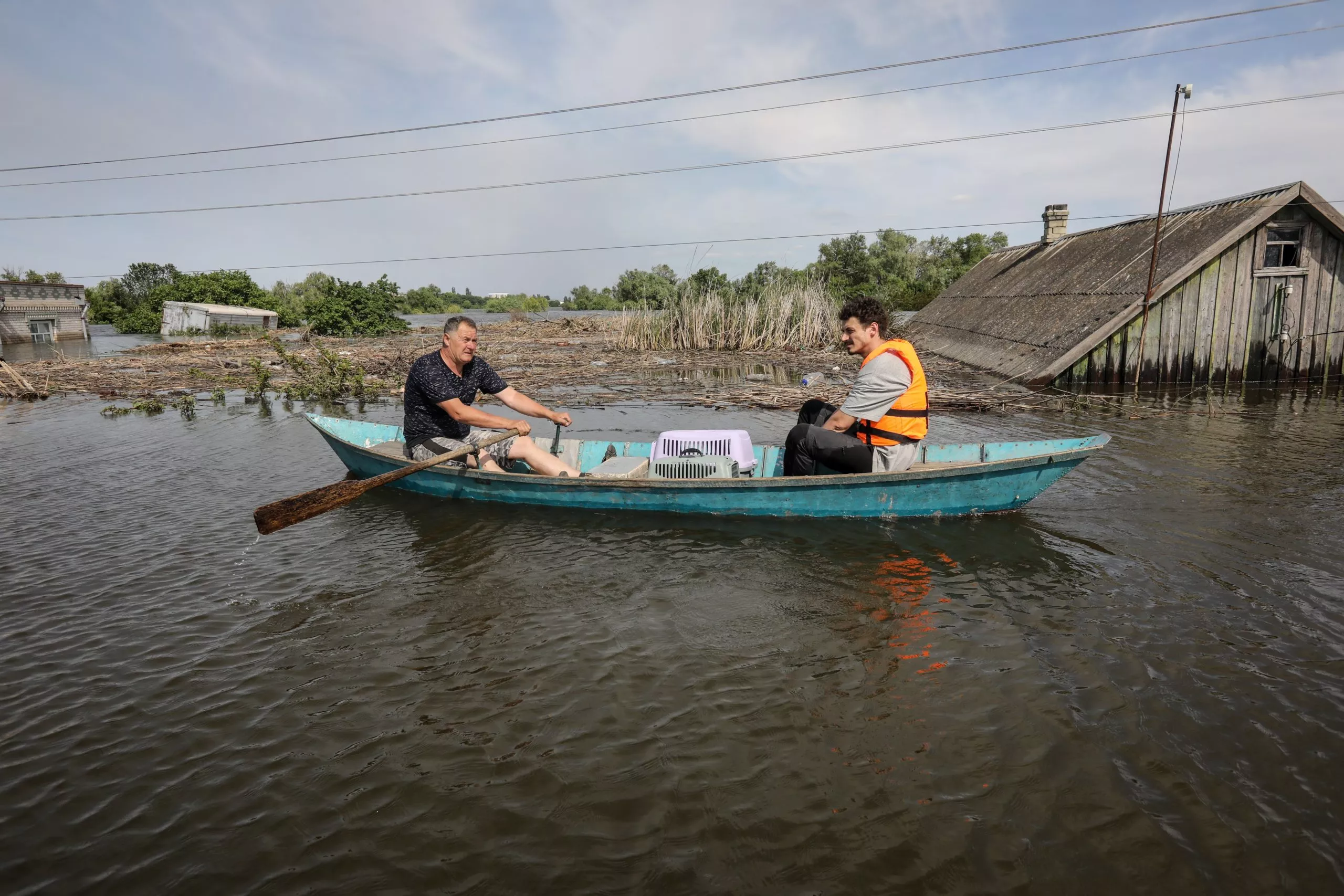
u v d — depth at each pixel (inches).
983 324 791.1
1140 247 626.2
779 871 100.0
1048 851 102.6
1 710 142.1
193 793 118.3
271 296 1883.6
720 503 242.5
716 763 122.0
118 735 133.8
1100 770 118.3
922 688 142.8
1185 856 100.9
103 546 229.3
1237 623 165.3
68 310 1380.4
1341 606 171.9
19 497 284.7
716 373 692.7
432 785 118.6
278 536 235.8
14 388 588.7
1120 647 155.9
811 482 231.5
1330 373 574.6
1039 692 140.3
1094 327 553.3
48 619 179.5
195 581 201.9
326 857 104.3
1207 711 132.7
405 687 147.5
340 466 329.1
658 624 171.8
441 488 271.6
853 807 111.7
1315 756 119.7
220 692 147.2
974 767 119.8
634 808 112.3
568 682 147.6
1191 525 227.5
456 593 191.5
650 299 1486.2
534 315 2496.3
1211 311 558.3
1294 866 98.5
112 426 442.0
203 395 586.9
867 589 188.2
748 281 1129.4
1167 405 462.0
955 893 96.0
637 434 405.1
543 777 119.6
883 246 2196.1
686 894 96.4
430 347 964.0
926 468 249.1
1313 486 265.3
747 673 149.6
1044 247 872.9
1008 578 193.0
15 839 109.0
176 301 1540.4
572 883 98.7
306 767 123.8
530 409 288.2
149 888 99.7
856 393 231.8
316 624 175.3
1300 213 544.7
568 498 253.4
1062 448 254.7
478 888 98.3
